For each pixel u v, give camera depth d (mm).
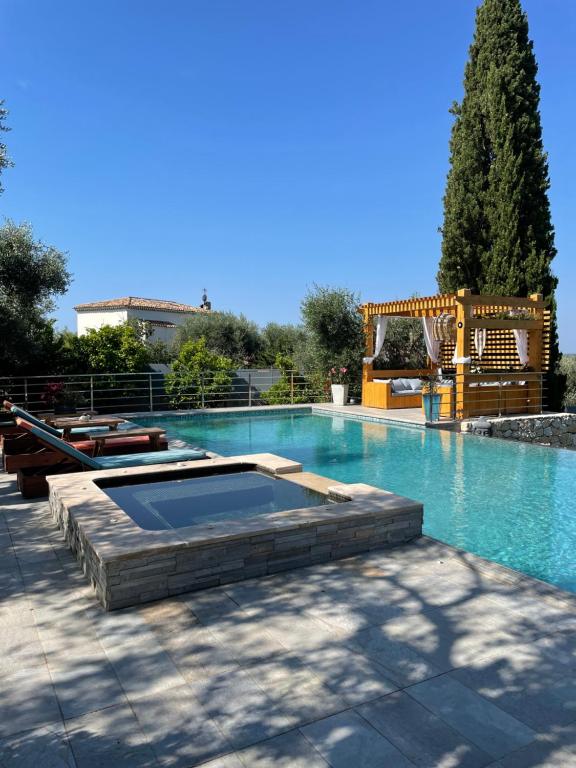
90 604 3484
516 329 13570
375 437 11445
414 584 3721
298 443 10797
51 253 12609
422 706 2424
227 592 3613
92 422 8875
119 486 5781
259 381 18203
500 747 2168
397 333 18266
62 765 2094
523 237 16766
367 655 2836
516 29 17078
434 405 13188
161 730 2287
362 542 4297
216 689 2562
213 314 26906
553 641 2973
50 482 5422
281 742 2205
